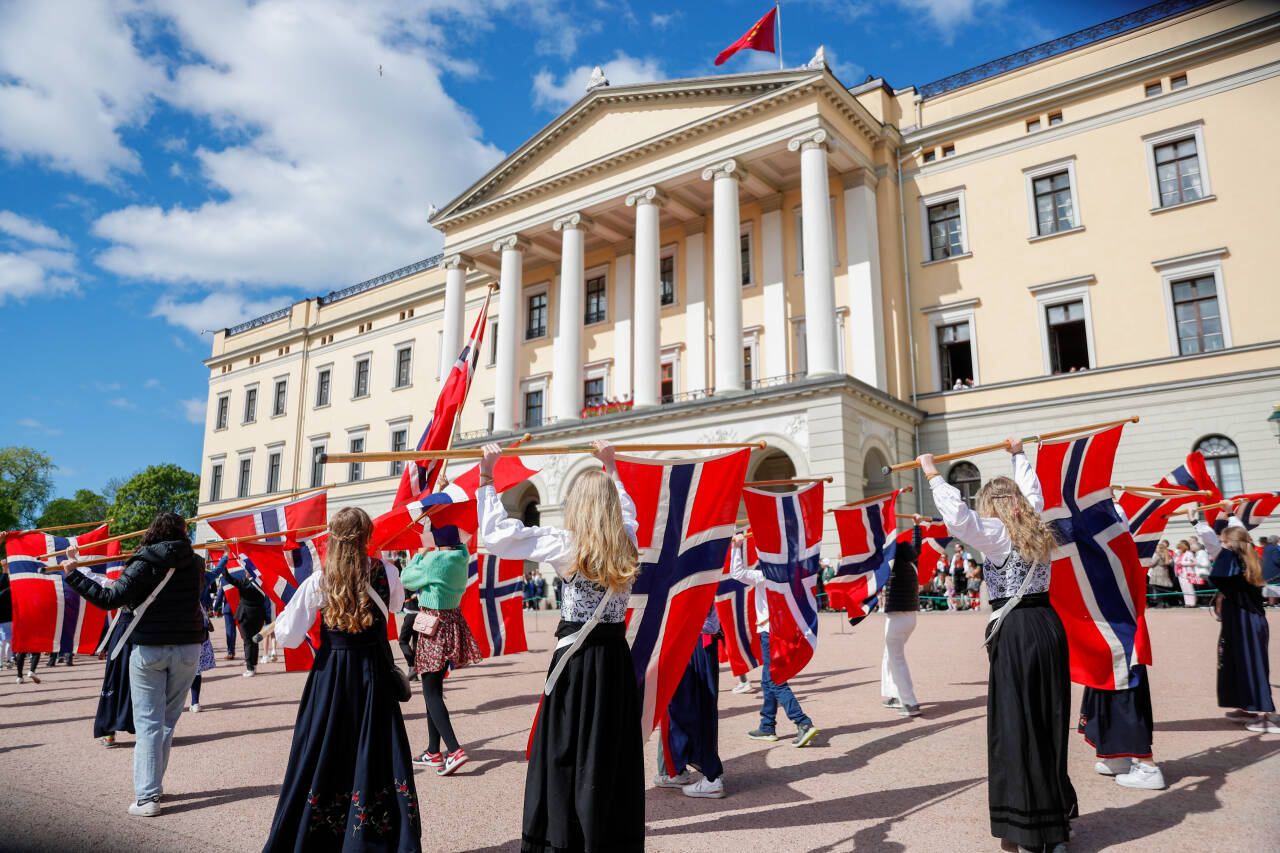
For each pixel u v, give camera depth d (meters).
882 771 5.76
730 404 26.27
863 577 8.25
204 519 7.21
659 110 30.91
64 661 15.95
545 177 33.78
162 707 5.36
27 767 6.60
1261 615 6.73
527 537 3.73
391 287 45.50
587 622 3.64
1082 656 5.29
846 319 28.47
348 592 3.92
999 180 28.09
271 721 8.66
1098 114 26.53
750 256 31.44
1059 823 3.96
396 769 3.86
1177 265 24.72
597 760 3.43
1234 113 24.31
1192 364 24.03
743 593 7.91
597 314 35.62
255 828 4.86
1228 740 6.33
